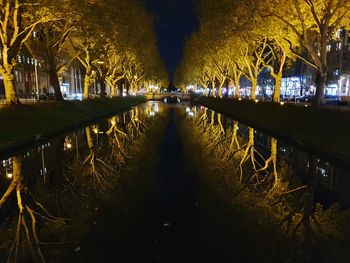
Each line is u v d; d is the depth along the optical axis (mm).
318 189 13875
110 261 7961
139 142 26000
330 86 72000
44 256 8227
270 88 97875
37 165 17688
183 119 46312
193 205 11758
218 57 51531
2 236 9359
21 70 78438
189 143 25656
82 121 35188
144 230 9695
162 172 16500
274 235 9398
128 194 13047
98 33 32469
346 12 20891
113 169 17141
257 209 11461
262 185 14477
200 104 93000
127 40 47812
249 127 35844
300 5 21875
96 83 106500
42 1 20719
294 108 27703
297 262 7938
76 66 113625
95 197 12656
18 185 14336
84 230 9688
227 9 36969
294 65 89125
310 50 22375
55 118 29188
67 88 102250
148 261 7945
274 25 24734
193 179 15234
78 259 8055
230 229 9781
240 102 49719
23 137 21500
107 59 52812
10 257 8203
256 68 45188
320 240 9117
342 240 9125
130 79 81625
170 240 9000
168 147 23797
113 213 10977
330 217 10844
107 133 30766
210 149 23109
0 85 70000
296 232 9648
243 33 32469
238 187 14094
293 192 13508
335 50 68250
